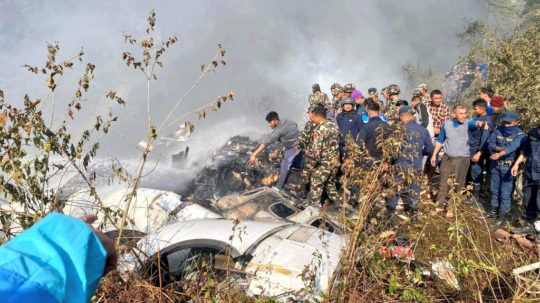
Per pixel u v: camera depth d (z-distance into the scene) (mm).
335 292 2514
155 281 2734
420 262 2791
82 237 873
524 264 2859
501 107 5809
